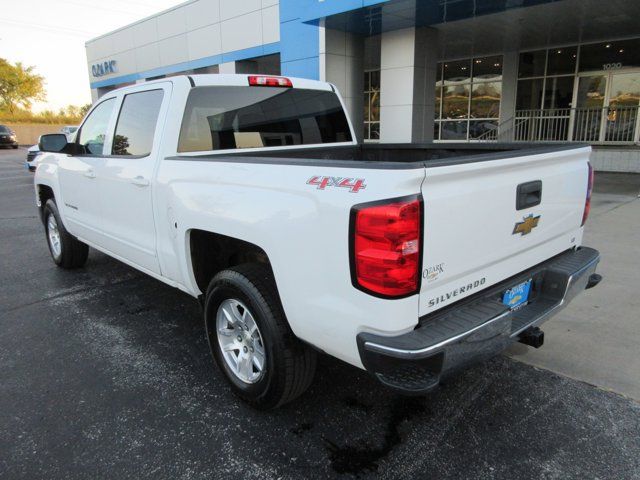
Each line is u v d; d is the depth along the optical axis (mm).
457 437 2699
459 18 11156
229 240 3178
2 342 3906
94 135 4605
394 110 12359
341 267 2186
